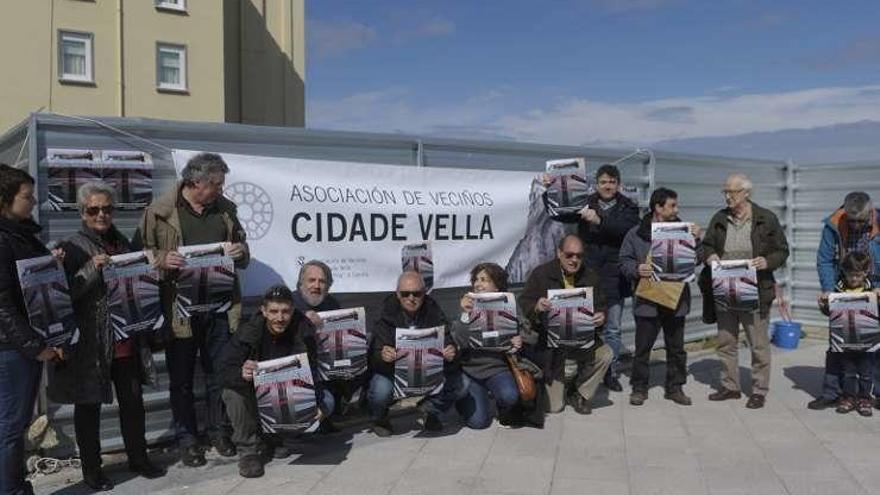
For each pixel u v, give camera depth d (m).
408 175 6.87
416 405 6.28
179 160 5.70
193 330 5.36
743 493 4.91
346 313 5.77
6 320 4.25
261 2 28.39
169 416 5.91
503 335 6.12
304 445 5.86
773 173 11.47
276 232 6.13
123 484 5.04
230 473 5.25
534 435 6.11
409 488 4.97
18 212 4.36
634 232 7.11
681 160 9.69
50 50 22.39
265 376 5.14
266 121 28.78
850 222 6.95
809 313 11.71
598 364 6.61
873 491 4.94
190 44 24.72
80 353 4.75
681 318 7.01
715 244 7.06
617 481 5.11
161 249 5.26
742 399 7.27
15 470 4.46
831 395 6.93
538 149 7.98
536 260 7.80
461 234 7.22
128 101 23.69
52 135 5.27
